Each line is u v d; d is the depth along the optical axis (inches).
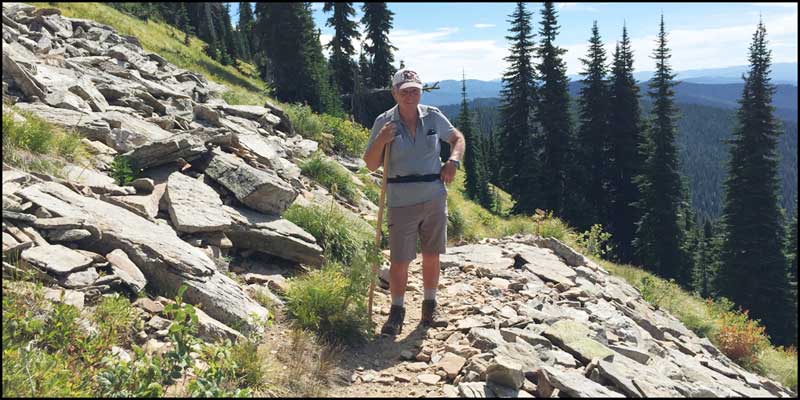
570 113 1648.6
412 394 161.6
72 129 285.0
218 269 221.5
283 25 1542.8
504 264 316.5
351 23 1827.0
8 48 356.8
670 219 1438.2
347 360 182.7
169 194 241.8
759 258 1408.7
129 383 134.2
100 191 232.4
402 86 193.8
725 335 425.4
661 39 1535.4
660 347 235.0
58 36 537.6
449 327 215.0
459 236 451.8
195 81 602.5
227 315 182.9
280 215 275.6
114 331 150.6
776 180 1471.5
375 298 245.4
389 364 183.3
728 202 1504.7
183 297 183.5
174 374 139.6
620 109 1620.3
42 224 179.3
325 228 283.4
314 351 179.8
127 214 214.2
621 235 1598.2
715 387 199.2
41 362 130.8
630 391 159.3
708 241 2069.4
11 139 232.5
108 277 172.7
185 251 200.4
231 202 269.4
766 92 1488.7
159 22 2224.4
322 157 451.5
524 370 166.4
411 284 269.9
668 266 1430.9
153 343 157.2
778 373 409.7
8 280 154.6
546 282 304.3
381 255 209.2
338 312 197.5
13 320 138.6
